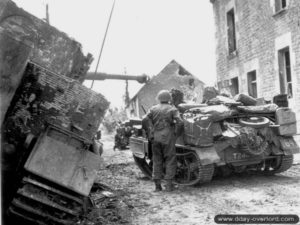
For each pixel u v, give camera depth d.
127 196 6.51
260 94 15.64
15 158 4.18
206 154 6.93
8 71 3.62
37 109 4.17
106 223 4.84
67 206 4.00
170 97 7.46
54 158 3.96
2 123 3.93
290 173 8.14
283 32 13.67
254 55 16.02
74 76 5.30
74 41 5.23
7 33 3.59
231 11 18.52
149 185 7.77
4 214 4.07
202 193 6.55
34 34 4.68
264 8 14.95
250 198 5.90
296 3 12.74
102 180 8.20
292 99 13.23
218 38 19.80
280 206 5.24
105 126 33.69
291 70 13.22
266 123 7.38
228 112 7.13
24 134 4.15
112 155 14.52
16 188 4.11
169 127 7.10
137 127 9.08
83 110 4.23
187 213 5.27
